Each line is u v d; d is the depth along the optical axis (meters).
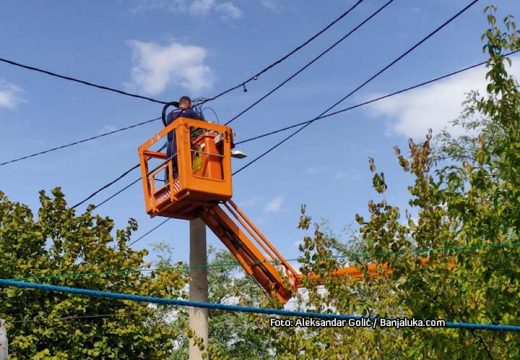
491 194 11.36
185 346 26.44
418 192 12.20
